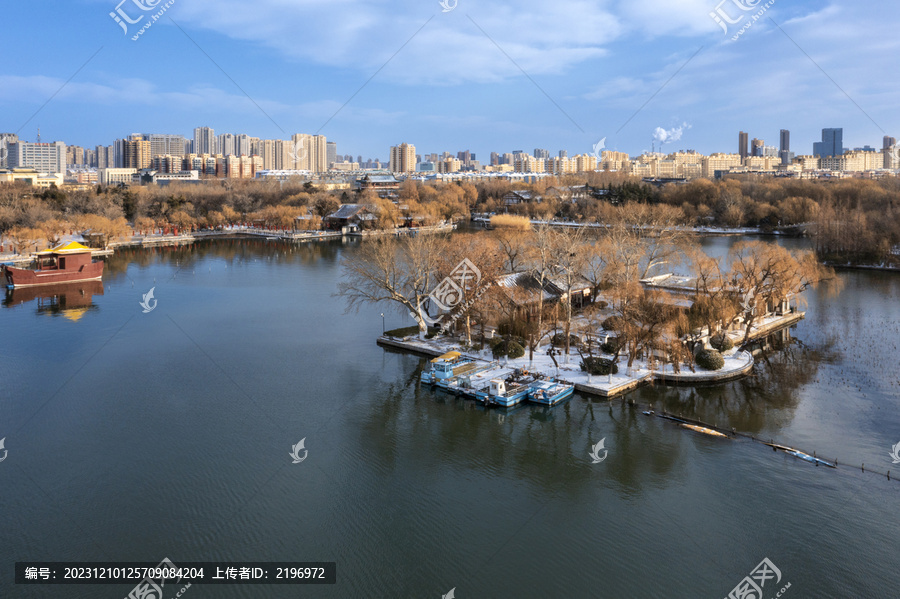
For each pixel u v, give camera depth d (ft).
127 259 543.39
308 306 350.84
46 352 263.70
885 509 145.89
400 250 357.82
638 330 222.89
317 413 202.59
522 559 131.75
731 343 247.29
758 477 161.07
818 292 378.53
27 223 590.96
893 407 200.44
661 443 180.86
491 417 200.13
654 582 124.36
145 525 143.23
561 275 290.76
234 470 166.61
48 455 174.09
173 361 252.01
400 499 154.30
